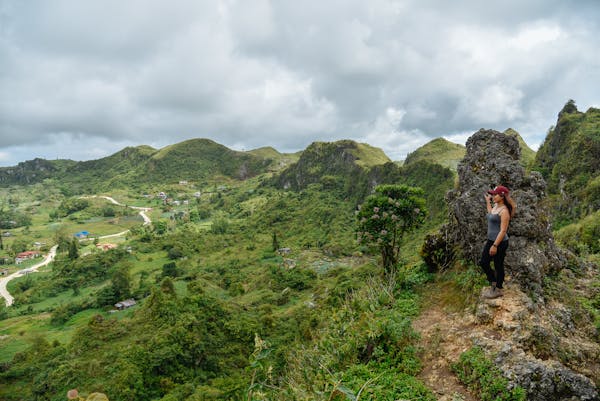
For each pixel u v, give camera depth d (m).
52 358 38.31
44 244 147.12
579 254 12.41
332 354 6.81
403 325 6.71
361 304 8.48
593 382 4.74
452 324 6.62
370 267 41.12
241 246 112.31
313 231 117.69
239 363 34.72
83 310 71.62
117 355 33.09
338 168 172.00
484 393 4.79
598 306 6.64
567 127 76.69
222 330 38.78
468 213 8.15
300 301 54.50
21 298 84.19
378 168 127.06
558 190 69.19
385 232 13.20
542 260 7.15
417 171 108.44
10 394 32.66
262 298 57.19
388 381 5.56
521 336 5.36
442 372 5.60
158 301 42.09
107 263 101.62
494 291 6.43
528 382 4.64
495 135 9.43
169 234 135.88
